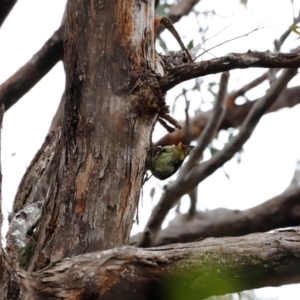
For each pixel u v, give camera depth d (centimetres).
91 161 827
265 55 827
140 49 836
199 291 807
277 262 809
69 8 839
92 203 823
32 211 848
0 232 793
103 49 834
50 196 829
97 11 836
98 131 828
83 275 801
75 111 830
